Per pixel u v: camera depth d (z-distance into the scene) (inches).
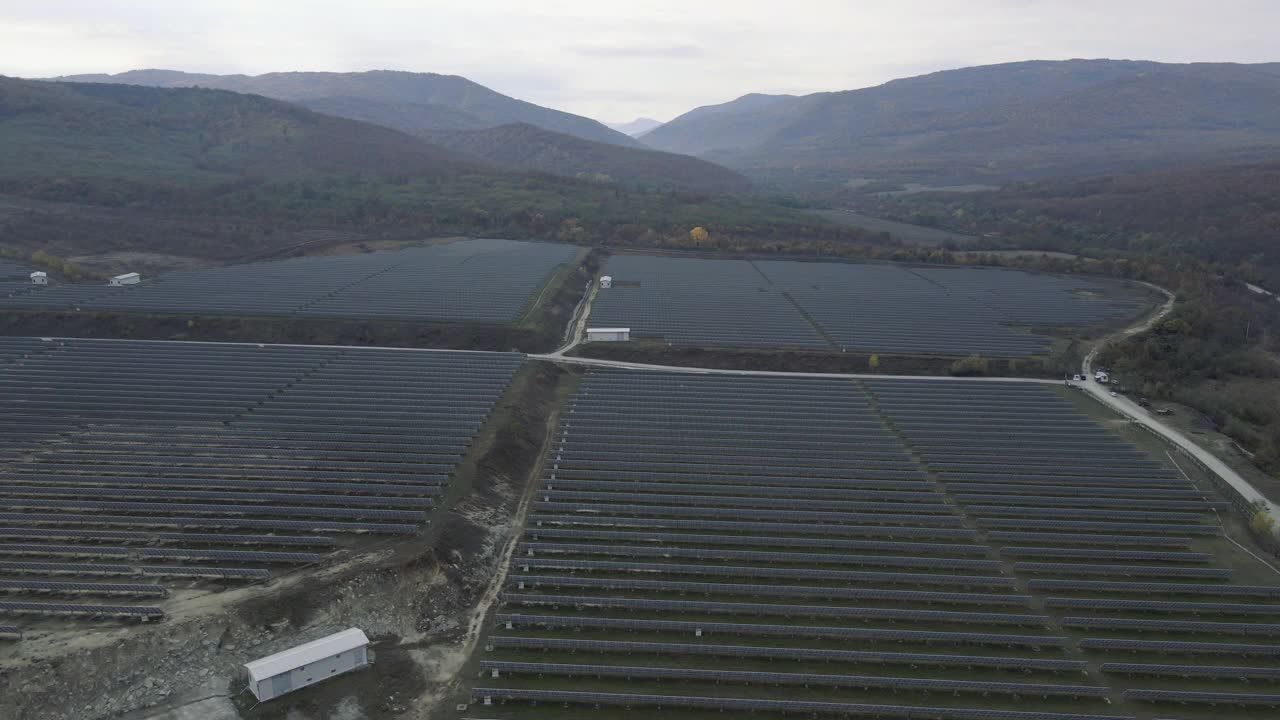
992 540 3567.9
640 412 4849.9
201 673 2504.9
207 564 3056.1
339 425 4431.6
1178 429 4781.0
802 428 4660.4
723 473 4119.1
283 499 3572.8
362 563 3002.0
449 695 2527.1
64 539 3235.7
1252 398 5196.9
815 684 2640.3
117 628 2593.5
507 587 3105.3
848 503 3779.5
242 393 4894.2
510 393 5022.1
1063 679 2691.9
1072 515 3767.2
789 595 3117.6
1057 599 3058.6
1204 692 2591.0
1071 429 4722.0
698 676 2645.2
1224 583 3225.9
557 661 2706.7
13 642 2511.1
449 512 3425.2
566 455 4264.3
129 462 3924.7
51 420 4389.8
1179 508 3843.5
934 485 4015.8
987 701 2588.6
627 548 3373.5
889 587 3198.8
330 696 2470.5
